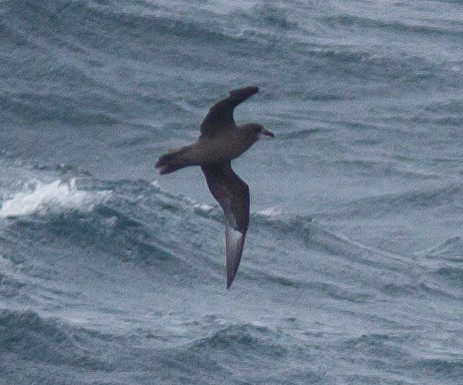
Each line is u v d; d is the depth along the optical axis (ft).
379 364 82.48
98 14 174.50
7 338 77.00
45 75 161.17
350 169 147.74
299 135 155.74
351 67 176.04
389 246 124.57
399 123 162.09
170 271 98.63
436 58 184.34
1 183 113.19
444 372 82.07
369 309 97.76
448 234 128.98
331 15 197.77
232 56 174.09
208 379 75.92
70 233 100.27
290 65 174.50
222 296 95.86
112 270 96.63
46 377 73.77
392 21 200.95
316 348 83.35
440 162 151.23
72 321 82.84
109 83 161.99
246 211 50.78
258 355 80.07
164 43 173.37
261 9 189.78
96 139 150.92
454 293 105.50
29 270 93.35
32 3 171.32
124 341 79.46
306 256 108.27
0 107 153.69
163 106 159.43
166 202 111.14
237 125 48.24
